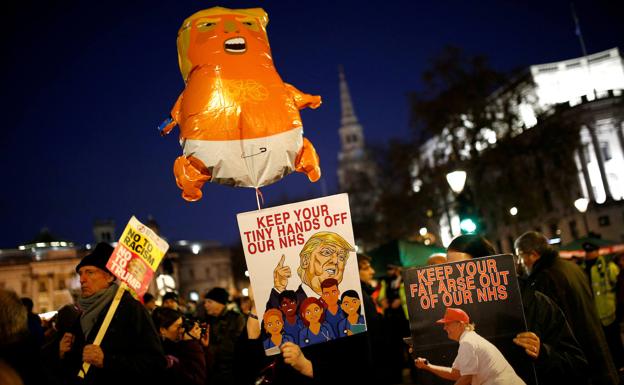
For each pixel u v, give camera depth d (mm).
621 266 10656
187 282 97000
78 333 5336
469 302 4168
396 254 18109
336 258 4398
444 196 39719
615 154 58094
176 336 6441
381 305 13930
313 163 5504
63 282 76438
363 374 4359
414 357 4188
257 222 4387
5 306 3713
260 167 5234
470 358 4031
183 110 5320
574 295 5867
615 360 11305
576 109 58062
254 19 5570
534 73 70125
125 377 4996
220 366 8453
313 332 4309
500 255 4195
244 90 5266
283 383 4406
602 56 70750
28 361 3744
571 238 56188
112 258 5270
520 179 37438
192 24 5453
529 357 4055
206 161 5176
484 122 37031
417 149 41031
